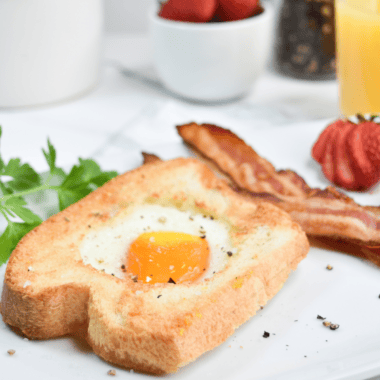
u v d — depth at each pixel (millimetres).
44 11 587
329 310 397
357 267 420
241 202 438
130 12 857
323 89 682
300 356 375
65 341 384
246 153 484
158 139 572
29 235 407
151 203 437
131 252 405
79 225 417
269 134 525
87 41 631
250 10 615
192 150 500
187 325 367
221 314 379
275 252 405
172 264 400
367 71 537
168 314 372
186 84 630
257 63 627
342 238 431
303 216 438
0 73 609
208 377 367
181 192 443
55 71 622
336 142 475
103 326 371
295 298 403
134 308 375
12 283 383
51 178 457
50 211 447
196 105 651
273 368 370
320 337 383
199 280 397
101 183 454
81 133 589
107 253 407
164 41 616
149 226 423
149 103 653
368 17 523
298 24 654
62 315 385
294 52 683
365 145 463
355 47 536
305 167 494
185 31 599
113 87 704
